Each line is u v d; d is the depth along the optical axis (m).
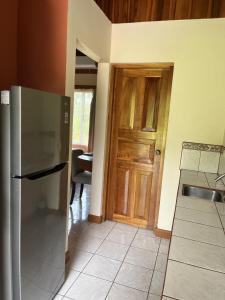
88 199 4.04
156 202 2.97
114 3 2.75
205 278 0.86
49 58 1.94
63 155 1.75
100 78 2.86
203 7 2.46
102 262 2.34
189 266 0.93
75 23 1.97
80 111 5.57
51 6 1.87
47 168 1.54
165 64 2.71
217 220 1.36
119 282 2.08
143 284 2.07
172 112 2.67
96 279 2.10
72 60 1.98
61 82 1.92
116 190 3.15
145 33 2.67
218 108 2.53
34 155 1.38
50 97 1.50
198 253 1.02
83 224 3.10
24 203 1.32
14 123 1.24
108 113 2.96
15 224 1.32
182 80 2.60
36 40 1.97
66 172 1.82
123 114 3.00
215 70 2.49
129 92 2.95
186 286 0.82
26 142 1.29
